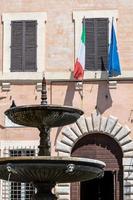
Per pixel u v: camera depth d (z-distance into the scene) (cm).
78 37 3794
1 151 3731
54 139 3712
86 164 2359
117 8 3812
